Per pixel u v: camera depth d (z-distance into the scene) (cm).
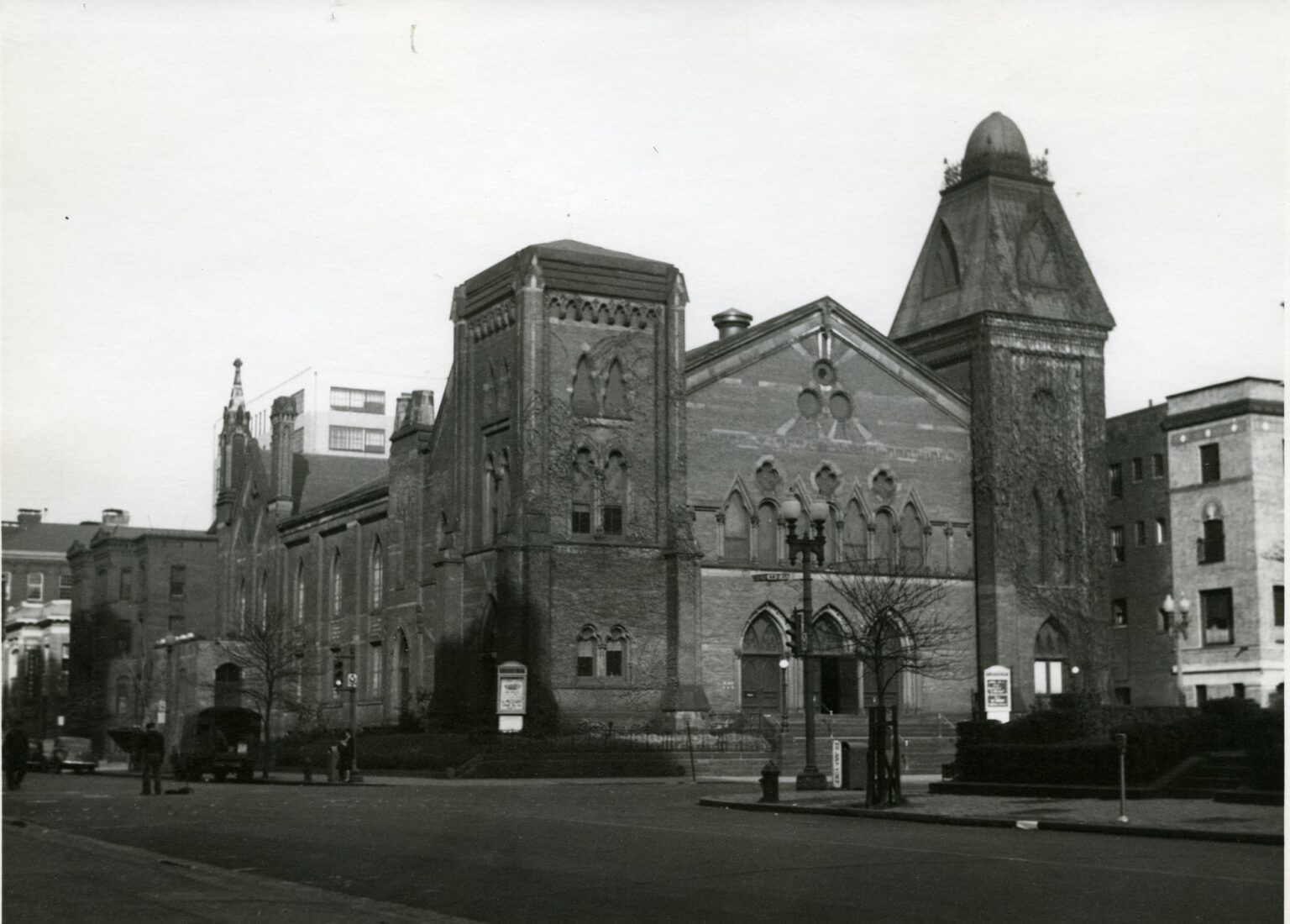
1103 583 7081
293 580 8875
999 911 1595
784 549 6631
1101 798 3334
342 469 9600
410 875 1952
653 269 6384
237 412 10050
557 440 6162
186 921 1441
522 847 2336
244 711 5959
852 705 6688
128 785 5416
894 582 6253
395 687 7325
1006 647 6831
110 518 12112
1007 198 7256
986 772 3675
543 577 6000
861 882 1845
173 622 10975
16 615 13038
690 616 6194
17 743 4781
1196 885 1809
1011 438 6994
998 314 7006
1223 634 7038
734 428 6581
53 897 1616
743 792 4244
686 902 1675
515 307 6234
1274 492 6988
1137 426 7631
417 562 7125
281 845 2405
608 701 6097
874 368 6912
